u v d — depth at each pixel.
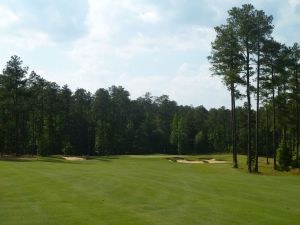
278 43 43.75
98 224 13.96
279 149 48.38
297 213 16.91
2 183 23.59
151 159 68.69
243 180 29.12
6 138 80.50
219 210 17.08
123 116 135.25
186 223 14.59
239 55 44.03
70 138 106.94
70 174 29.00
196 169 44.12
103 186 23.33
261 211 17.08
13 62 68.69
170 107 154.25
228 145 130.62
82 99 126.69
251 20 42.88
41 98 93.12
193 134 137.50
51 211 15.88
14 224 13.70
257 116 44.59
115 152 114.62
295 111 58.44
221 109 140.25
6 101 68.44
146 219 14.98
